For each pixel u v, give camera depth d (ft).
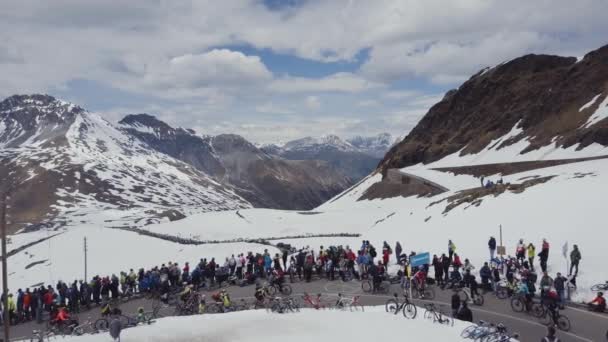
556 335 88.99
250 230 287.48
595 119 362.53
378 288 125.80
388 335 92.53
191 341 95.45
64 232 285.43
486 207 181.57
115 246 249.55
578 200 153.69
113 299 132.05
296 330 98.48
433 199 287.89
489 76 561.02
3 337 108.68
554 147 365.81
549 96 449.89
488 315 101.86
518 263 120.47
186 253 220.84
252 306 117.39
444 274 133.18
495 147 439.63
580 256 108.68
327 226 283.38
